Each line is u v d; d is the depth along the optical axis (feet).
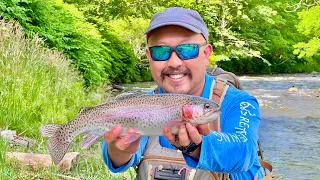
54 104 10.24
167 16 3.01
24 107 9.46
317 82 32.55
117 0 32.91
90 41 23.95
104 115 2.76
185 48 3.02
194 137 2.53
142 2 33.96
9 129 8.75
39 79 11.03
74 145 7.97
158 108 2.62
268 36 47.26
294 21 48.39
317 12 29.58
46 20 18.95
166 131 2.59
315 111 17.89
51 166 6.48
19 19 17.63
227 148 2.70
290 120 15.83
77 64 20.48
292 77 39.11
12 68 10.37
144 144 3.31
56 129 2.93
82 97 12.50
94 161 7.31
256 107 3.10
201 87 3.18
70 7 24.08
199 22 3.07
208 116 2.54
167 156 3.23
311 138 12.72
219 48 41.52
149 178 3.23
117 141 2.70
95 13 32.73
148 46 3.17
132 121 2.68
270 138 12.75
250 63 48.52
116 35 33.55
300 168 9.58
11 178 5.83
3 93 9.37
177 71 3.05
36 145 7.89
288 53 49.01
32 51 12.36
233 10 41.83
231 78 3.44
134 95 2.74
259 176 3.53
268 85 30.14
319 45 30.96
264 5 45.01
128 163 3.18
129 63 33.14
